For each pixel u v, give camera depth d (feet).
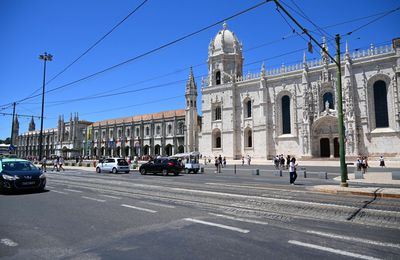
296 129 178.19
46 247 20.77
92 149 351.87
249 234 23.70
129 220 28.63
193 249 20.06
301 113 177.27
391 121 148.05
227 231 24.63
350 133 155.84
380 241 21.81
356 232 24.30
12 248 20.59
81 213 31.99
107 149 333.62
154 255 18.97
